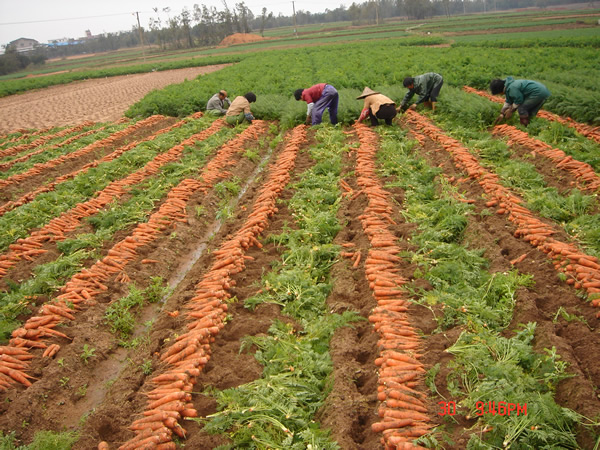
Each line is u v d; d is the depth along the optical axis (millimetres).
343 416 4363
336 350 5289
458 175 10125
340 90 20297
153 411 4512
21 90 38250
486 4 171500
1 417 4770
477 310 5504
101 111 25031
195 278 7133
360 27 105688
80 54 140125
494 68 22844
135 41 143750
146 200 10070
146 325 6371
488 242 7051
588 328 5141
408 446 3801
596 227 7117
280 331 5660
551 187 8812
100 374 5621
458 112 15016
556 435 3834
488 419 4012
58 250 8359
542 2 151875
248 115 16797
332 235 8055
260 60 39375
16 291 7094
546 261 6340
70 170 13523
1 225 9141
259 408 4418
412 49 39062
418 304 5805
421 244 7160
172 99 20609
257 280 6898
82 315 6395
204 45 105688
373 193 9055
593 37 35562
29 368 5480
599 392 4297
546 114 14578
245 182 11742
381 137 13680
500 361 4629
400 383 4512
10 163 14422
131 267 7586
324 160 11836
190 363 5090
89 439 4512
